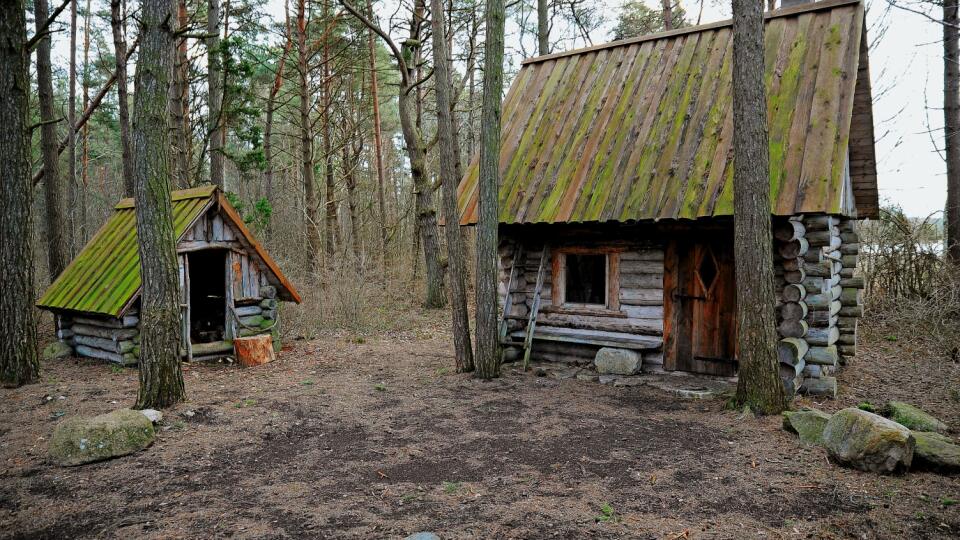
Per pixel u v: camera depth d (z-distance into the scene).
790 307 7.74
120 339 9.82
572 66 11.31
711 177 8.02
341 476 5.28
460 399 7.89
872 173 10.15
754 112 6.55
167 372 7.26
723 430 6.38
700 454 5.69
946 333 11.81
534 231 10.01
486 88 8.61
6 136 8.41
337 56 19.77
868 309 14.26
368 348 11.96
